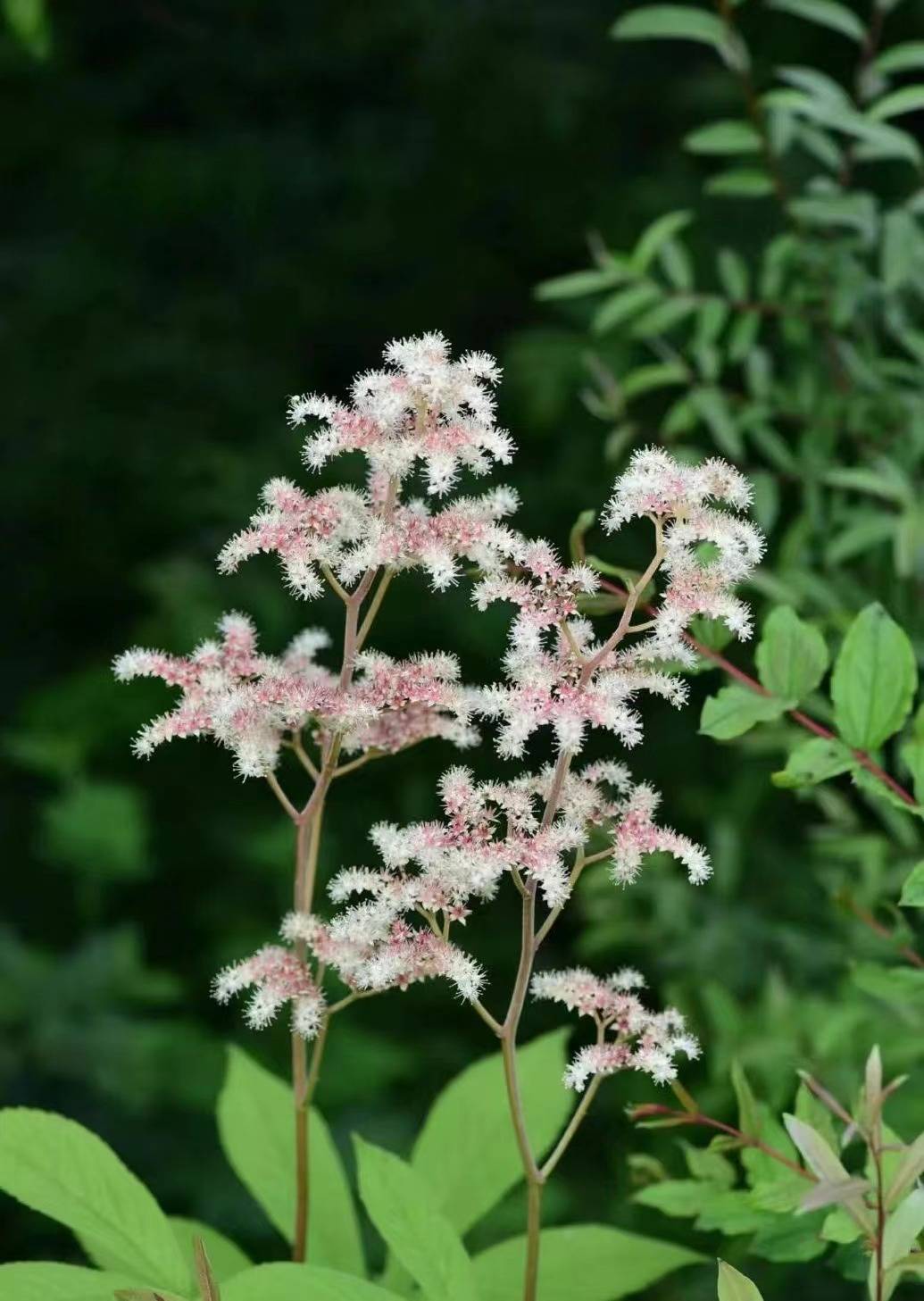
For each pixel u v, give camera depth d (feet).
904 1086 5.43
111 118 13.35
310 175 13.00
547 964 9.93
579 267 12.50
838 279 5.73
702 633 4.84
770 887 6.40
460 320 13.00
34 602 12.74
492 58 12.53
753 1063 5.43
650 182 11.06
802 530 5.64
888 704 4.69
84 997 9.15
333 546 4.61
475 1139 4.97
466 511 4.60
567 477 10.49
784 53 10.20
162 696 11.12
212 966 10.31
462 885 4.56
